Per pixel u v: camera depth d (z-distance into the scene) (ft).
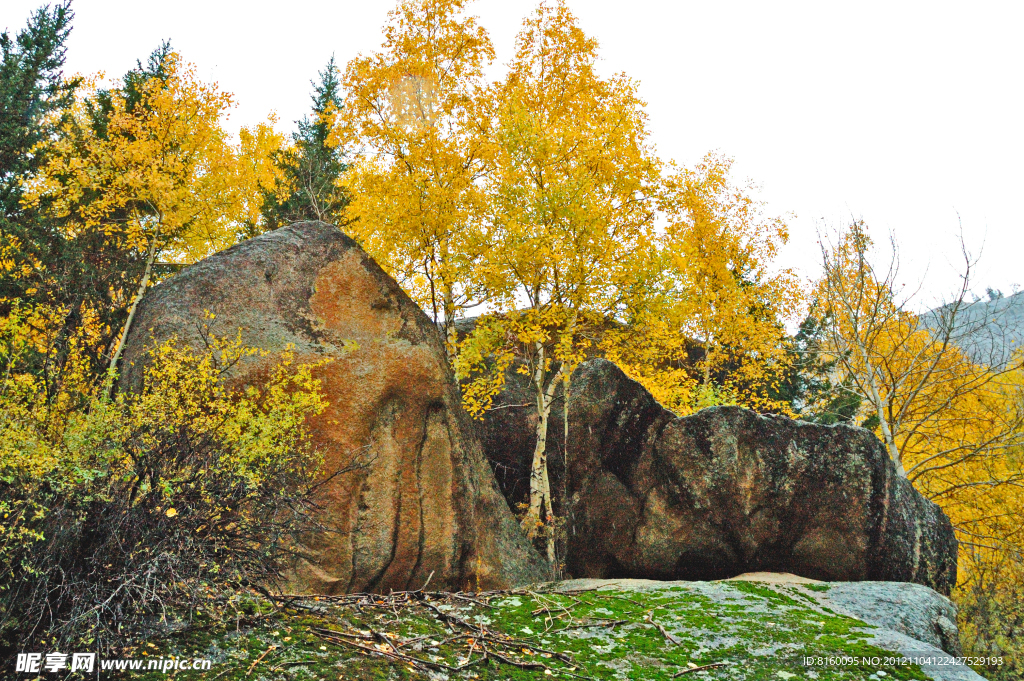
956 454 53.26
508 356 38.09
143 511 15.94
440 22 42.70
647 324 39.06
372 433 28.40
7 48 63.77
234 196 50.06
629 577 34.47
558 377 38.24
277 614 19.56
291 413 20.99
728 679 19.56
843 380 56.90
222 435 18.24
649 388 45.68
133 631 16.35
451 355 39.27
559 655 20.16
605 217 38.06
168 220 44.80
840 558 34.32
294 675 16.11
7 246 38.14
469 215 39.55
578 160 39.78
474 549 29.37
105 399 16.67
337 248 31.37
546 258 35.65
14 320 19.58
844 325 53.26
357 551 26.27
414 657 18.39
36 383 17.22
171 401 17.56
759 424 35.06
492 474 33.19
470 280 38.60
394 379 29.40
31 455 15.02
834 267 52.37
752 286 64.59
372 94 41.70
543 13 45.55
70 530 14.87
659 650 21.44
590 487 36.47
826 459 35.24
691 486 34.12
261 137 63.05
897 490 36.27
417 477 28.94
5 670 13.89
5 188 53.26
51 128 54.80
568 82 45.29
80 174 42.11
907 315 51.85
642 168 39.60
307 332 28.60
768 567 34.27
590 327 40.70
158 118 43.98
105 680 14.55
